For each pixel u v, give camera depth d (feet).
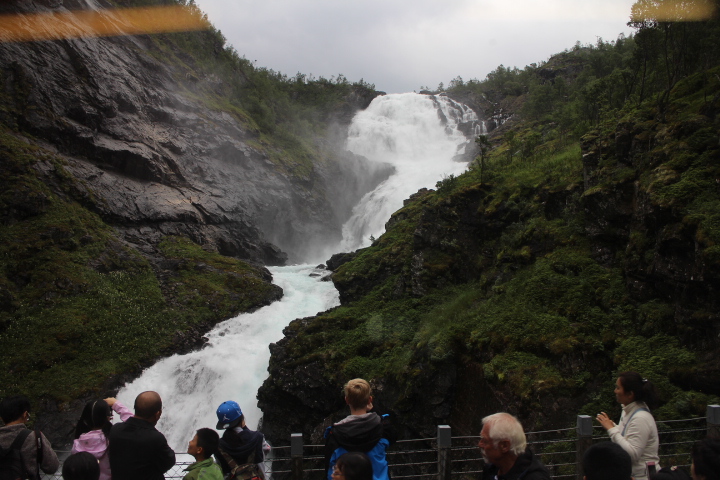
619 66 166.09
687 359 37.37
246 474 20.62
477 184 74.84
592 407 39.60
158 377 76.13
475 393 48.60
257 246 131.13
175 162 126.72
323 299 96.02
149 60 146.20
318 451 57.62
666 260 41.88
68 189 99.81
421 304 67.36
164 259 101.04
